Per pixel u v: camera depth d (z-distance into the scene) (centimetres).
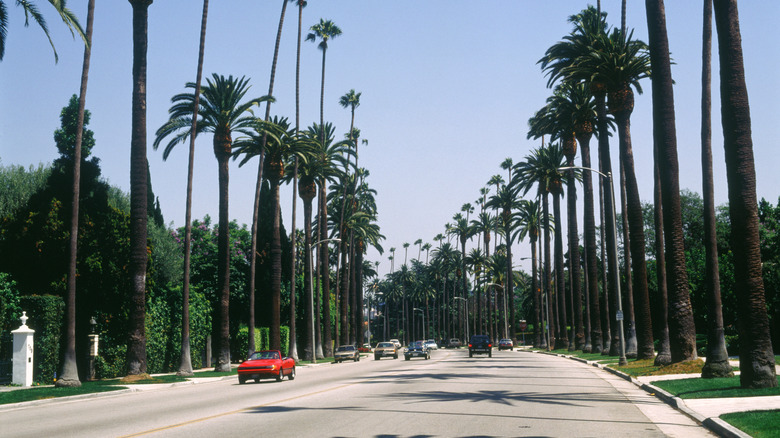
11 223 3634
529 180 7294
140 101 3369
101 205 3972
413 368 3909
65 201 3828
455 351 9769
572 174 6538
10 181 4084
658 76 2788
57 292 3556
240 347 5909
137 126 3353
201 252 6594
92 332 3688
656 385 2125
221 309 4150
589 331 6009
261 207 7025
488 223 12838
